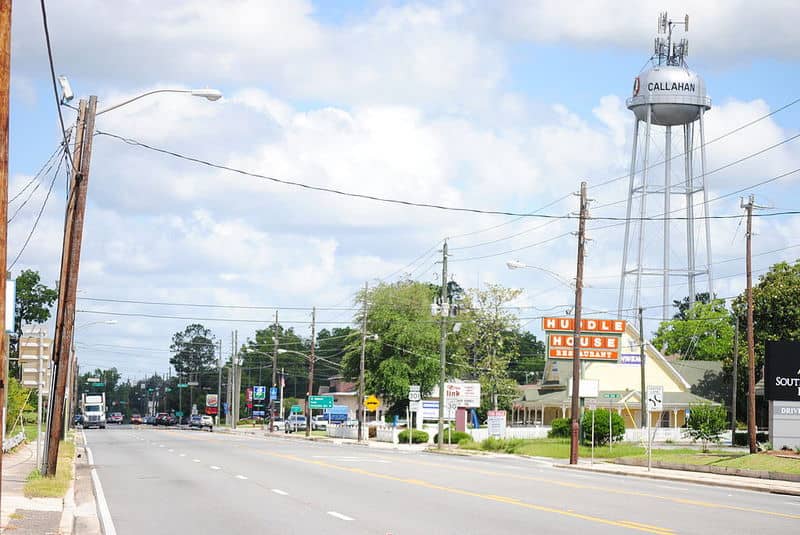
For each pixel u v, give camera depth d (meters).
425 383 87.94
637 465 43.19
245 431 105.44
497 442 58.97
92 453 44.84
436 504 21.44
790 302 75.19
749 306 46.78
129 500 22.11
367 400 74.06
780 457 36.88
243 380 178.12
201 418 123.62
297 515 19.02
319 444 64.19
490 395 94.31
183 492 24.16
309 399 87.62
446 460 42.69
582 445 57.34
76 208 27.69
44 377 30.45
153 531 16.61
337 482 27.50
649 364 80.88
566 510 20.50
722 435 72.19
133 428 123.31
